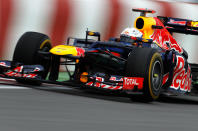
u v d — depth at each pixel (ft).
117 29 117.60
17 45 79.41
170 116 57.88
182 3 131.13
